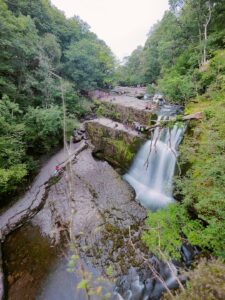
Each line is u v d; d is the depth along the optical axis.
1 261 5.27
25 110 10.64
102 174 9.43
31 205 7.44
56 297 4.39
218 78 7.88
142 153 9.35
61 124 10.98
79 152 11.32
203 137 5.60
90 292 1.48
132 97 18.56
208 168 4.54
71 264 1.51
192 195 5.28
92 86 19.80
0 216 6.82
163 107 11.59
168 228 5.23
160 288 4.31
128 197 7.91
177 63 13.71
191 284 1.76
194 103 8.43
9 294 4.45
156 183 8.38
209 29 12.79
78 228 6.17
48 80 12.16
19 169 7.58
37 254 5.49
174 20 14.12
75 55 17.00
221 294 1.52
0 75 9.80
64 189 8.27
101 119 14.08
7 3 13.82
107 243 5.62
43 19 17.73
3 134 7.73
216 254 4.12
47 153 11.02
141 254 5.19
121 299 4.23
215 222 4.25
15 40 9.73
